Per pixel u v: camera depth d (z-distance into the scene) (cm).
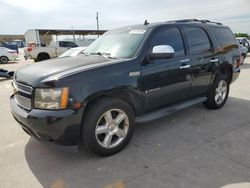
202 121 463
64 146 312
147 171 301
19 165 322
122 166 314
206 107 534
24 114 304
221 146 362
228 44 540
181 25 440
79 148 361
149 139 389
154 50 363
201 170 300
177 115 496
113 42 414
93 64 330
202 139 387
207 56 473
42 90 288
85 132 312
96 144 320
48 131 289
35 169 312
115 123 338
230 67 539
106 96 331
